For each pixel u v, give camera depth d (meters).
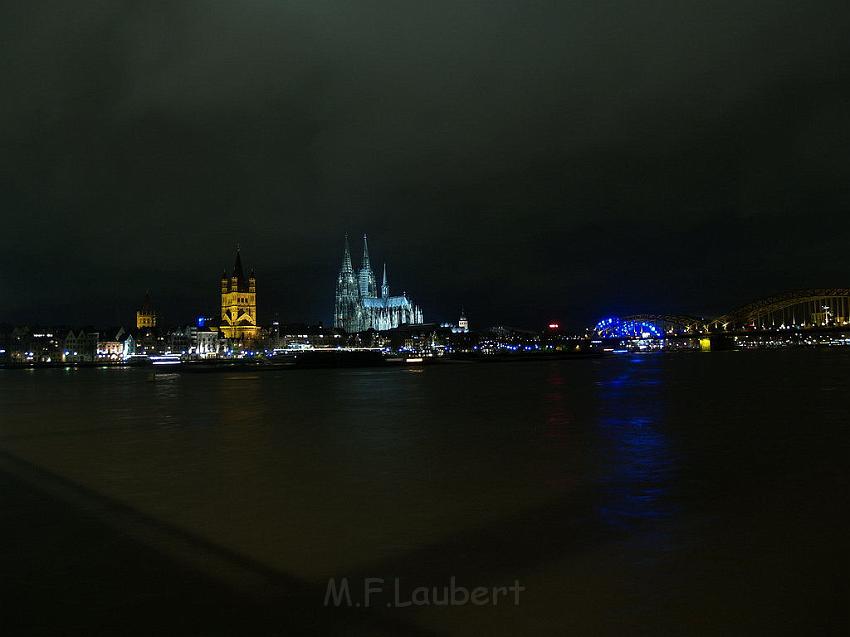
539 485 30.28
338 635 14.53
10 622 15.22
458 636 14.48
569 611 15.71
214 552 20.19
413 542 21.23
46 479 32.12
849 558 19.38
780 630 14.70
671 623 15.08
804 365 190.62
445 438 47.38
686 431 50.25
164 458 38.72
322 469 34.75
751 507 25.78
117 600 16.44
